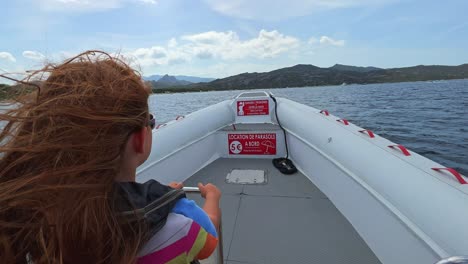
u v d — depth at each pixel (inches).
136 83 21.9
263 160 141.1
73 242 17.2
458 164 367.6
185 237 21.0
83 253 17.5
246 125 156.1
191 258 21.9
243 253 72.3
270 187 109.4
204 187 40.0
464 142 489.4
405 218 55.2
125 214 18.8
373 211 69.1
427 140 527.2
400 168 61.4
